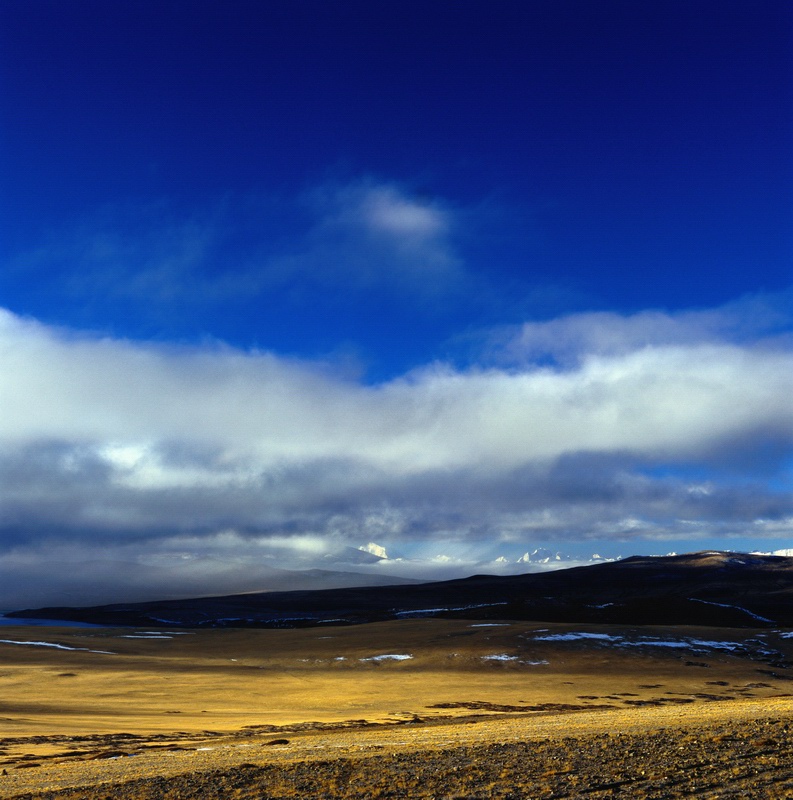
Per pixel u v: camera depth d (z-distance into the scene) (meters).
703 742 24.06
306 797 20.41
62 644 154.88
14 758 42.16
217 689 97.44
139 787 23.89
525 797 18.42
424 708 81.56
